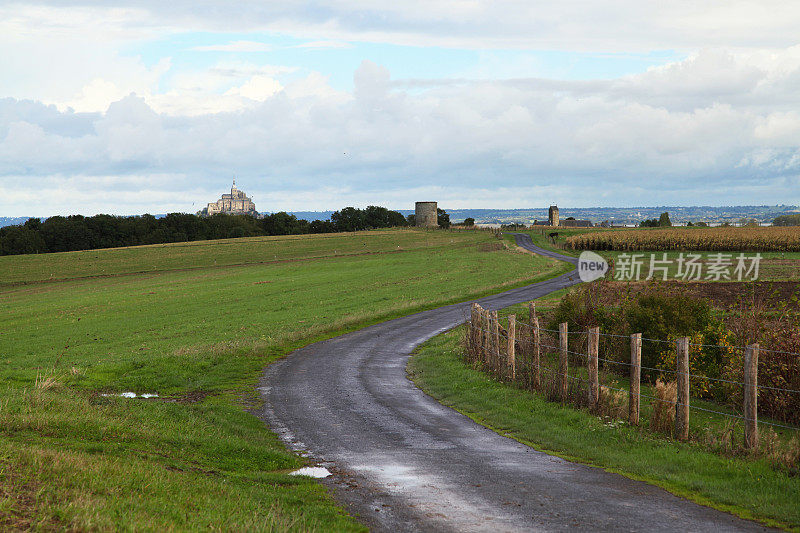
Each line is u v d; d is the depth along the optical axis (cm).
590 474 1159
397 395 2116
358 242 13662
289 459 1287
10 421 1258
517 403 1808
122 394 2077
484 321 2469
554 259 8394
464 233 15688
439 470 1204
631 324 2277
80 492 846
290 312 4747
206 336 3816
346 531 843
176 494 915
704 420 1533
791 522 879
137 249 13012
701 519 900
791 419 1492
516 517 914
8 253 14600
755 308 1900
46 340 4256
